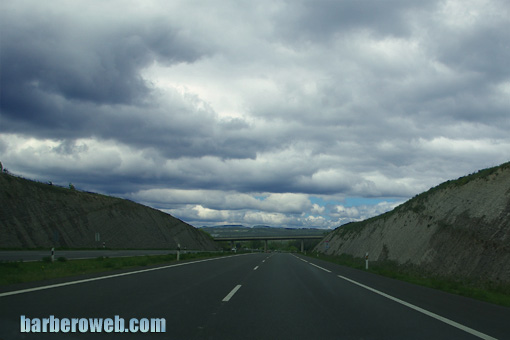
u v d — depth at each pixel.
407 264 33.00
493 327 8.04
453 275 24.00
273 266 27.36
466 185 31.88
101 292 11.24
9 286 11.76
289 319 8.46
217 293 12.17
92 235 57.81
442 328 7.83
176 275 17.45
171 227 90.94
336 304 10.62
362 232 65.56
